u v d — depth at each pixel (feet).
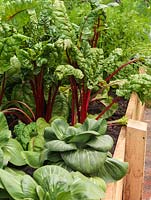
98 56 6.90
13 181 4.46
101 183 5.28
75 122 7.27
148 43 9.45
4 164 5.16
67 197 4.34
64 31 6.63
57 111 7.50
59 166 5.07
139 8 11.00
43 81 7.00
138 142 7.14
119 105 9.16
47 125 6.60
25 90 7.47
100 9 7.61
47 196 4.40
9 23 6.40
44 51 6.35
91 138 5.48
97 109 8.50
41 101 7.05
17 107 7.47
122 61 8.80
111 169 5.57
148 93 7.13
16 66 6.33
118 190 6.38
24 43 6.55
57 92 7.55
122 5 10.54
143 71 9.82
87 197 4.50
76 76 6.29
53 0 7.02
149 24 10.82
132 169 7.32
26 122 7.23
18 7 6.18
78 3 9.34
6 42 6.12
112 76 7.88
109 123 7.79
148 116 12.95
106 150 5.44
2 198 4.57
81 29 6.98
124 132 7.48
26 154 5.60
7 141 5.51
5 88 7.38
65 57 6.77
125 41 9.25
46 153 5.49
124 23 9.32
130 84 7.09
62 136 5.59
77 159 5.27
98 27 8.00
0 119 5.54
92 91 8.33
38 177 4.74
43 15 6.73
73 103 6.98
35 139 6.31
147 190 9.20
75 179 4.75
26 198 4.28
